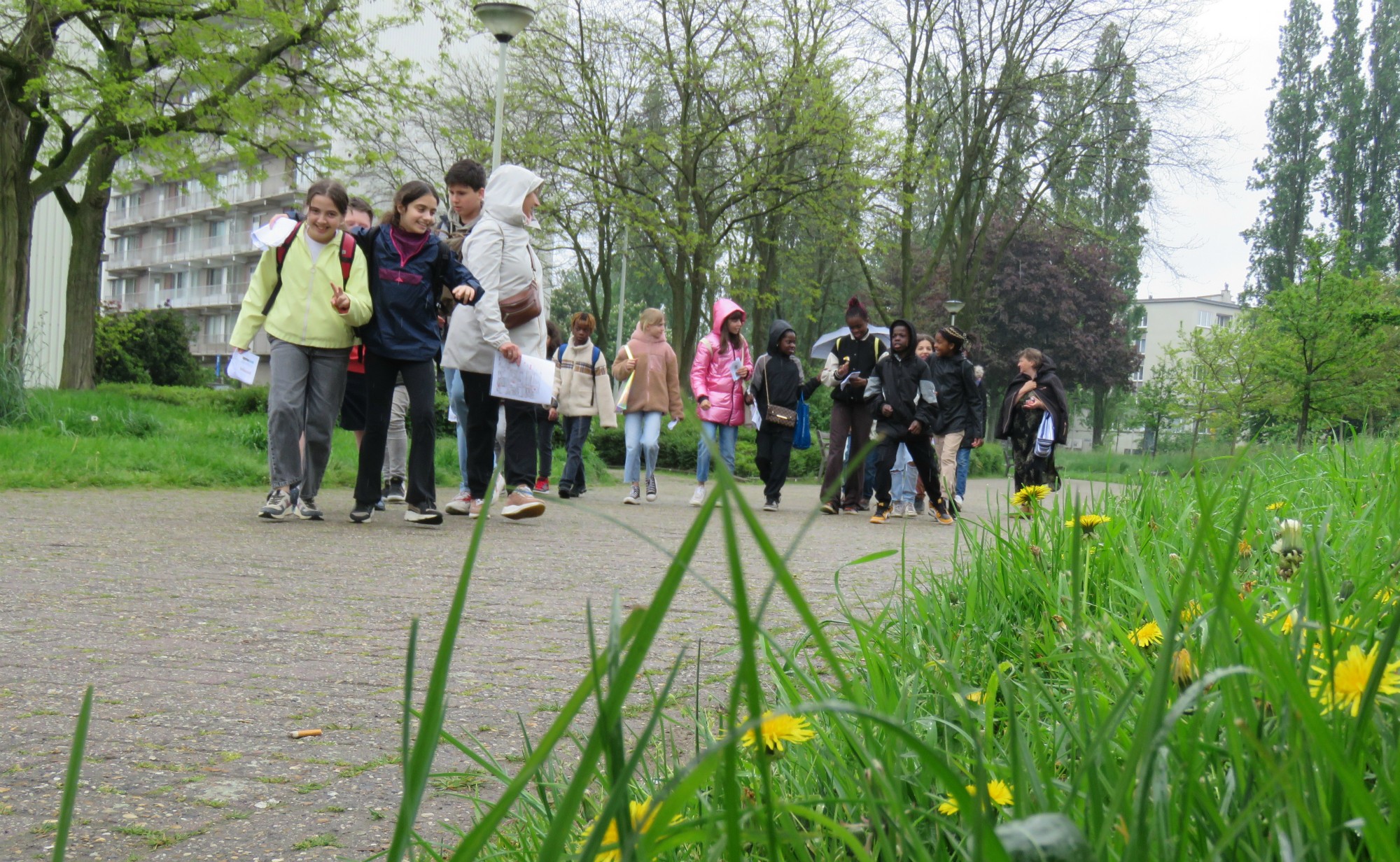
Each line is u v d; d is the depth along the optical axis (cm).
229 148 1894
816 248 3259
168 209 7350
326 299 675
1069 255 3181
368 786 217
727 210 2761
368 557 553
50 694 277
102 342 3394
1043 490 298
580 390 1116
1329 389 2619
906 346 962
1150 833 86
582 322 1118
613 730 59
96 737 243
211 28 1709
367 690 293
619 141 2542
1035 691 135
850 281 4709
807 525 53
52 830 188
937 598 274
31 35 1669
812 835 75
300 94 1906
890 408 958
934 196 3547
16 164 1761
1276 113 6056
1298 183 5988
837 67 2475
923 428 959
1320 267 2681
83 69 1695
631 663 55
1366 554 230
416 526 709
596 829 58
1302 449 576
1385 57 5866
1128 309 6712
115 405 1259
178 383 3672
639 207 2558
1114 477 383
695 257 2641
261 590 443
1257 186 6112
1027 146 2858
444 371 812
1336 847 80
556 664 328
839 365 1096
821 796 142
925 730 155
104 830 190
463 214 754
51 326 3014
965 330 3077
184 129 1838
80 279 2119
